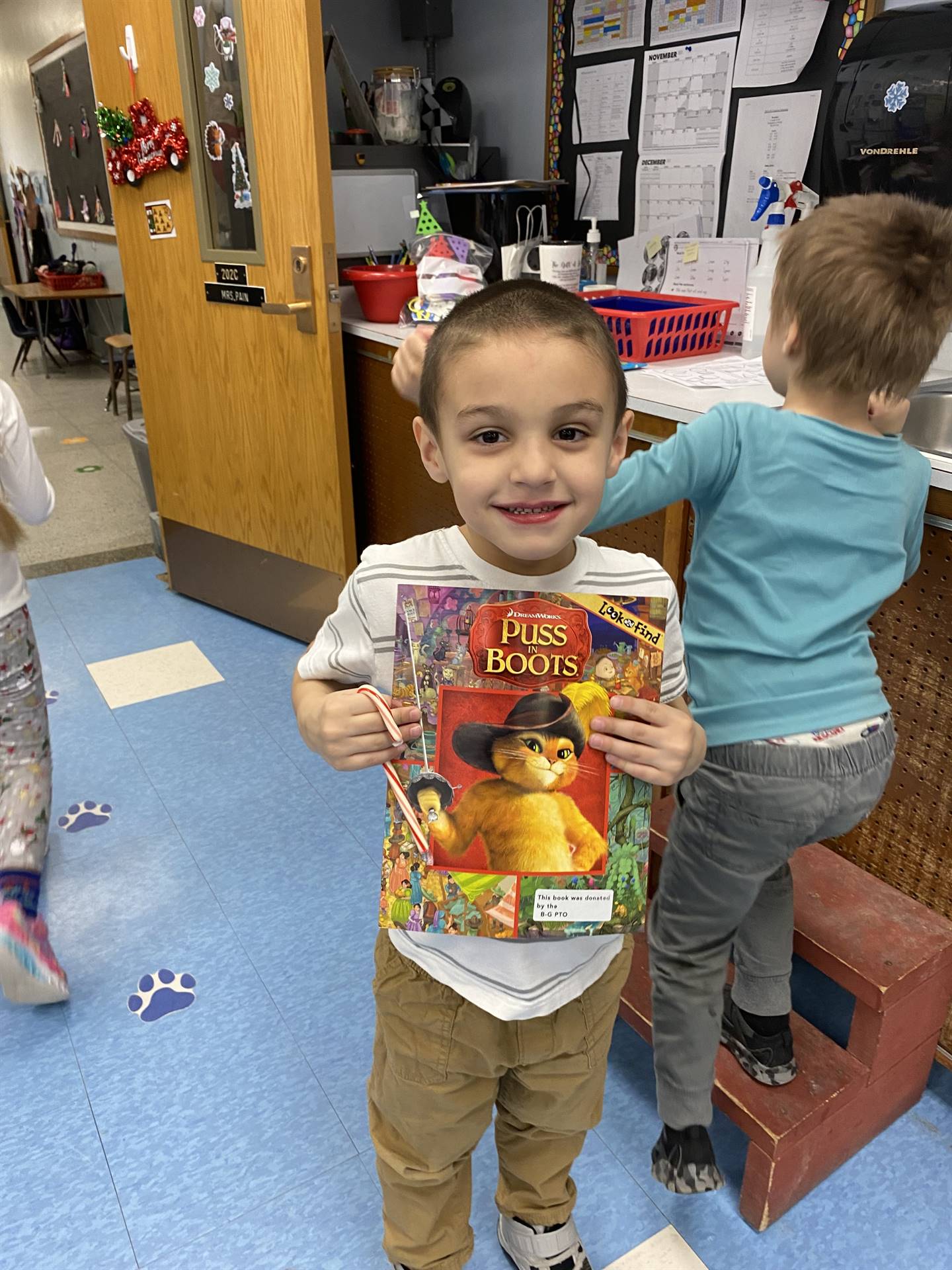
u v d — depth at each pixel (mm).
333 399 2396
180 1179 1293
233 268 2469
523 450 665
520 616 749
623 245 2422
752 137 2086
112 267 6445
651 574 835
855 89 1536
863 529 1007
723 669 1054
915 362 966
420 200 2566
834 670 1021
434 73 3012
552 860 768
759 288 1941
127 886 1841
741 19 2031
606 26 2357
